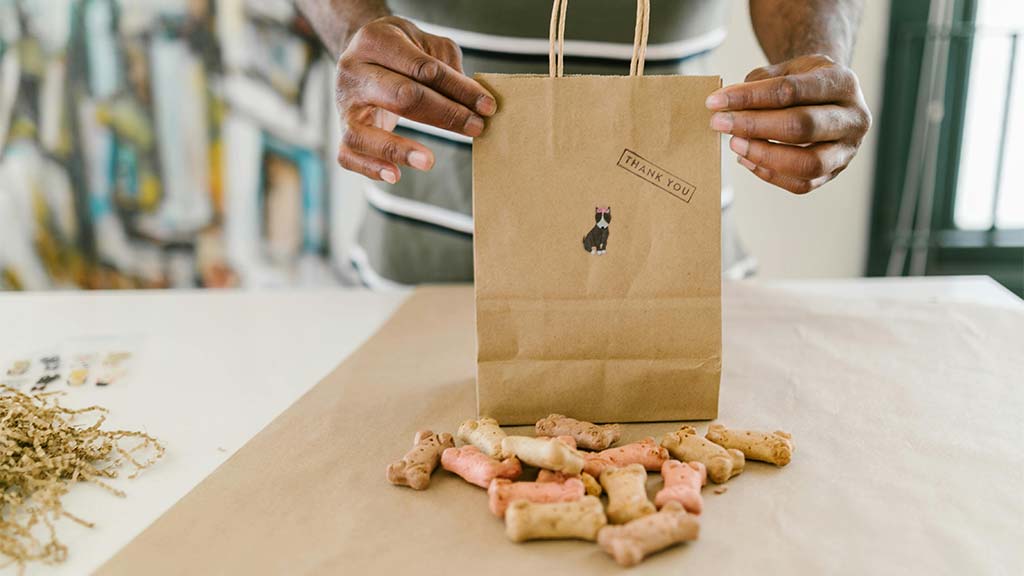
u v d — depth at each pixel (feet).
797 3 2.58
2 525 1.61
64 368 2.29
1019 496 1.72
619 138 1.95
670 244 1.99
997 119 4.12
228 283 4.55
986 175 4.22
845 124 1.97
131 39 4.19
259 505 1.70
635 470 1.77
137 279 4.55
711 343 2.02
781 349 2.39
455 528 1.65
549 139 1.95
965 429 1.96
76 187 4.41
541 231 1.98
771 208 4.34
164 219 4.45
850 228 4.36
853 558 1.56
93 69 4.24
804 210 4.33
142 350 2.42
